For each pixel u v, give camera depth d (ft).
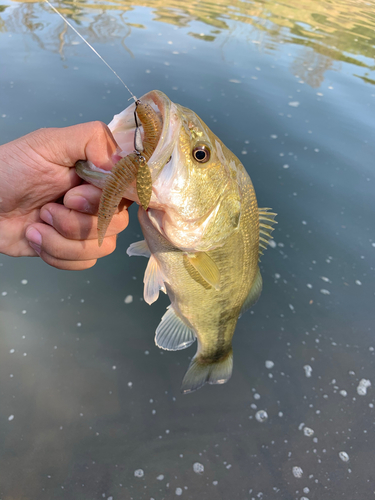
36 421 1.52
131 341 1.84
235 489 1.43
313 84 4.13
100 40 4.27
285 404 1.71
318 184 2.79
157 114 0.80
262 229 1.13
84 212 0.81
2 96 3.02
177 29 5.01
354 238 2.45
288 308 2.09
